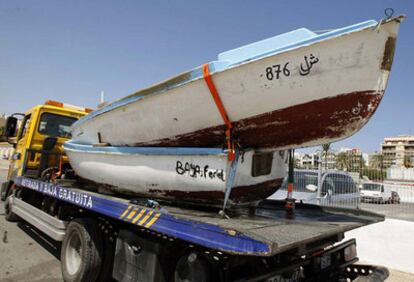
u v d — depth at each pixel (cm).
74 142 543
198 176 345
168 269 325
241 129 340
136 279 347
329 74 289
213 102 336
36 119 701
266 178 373
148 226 317
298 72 295
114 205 373
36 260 538
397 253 624
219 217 330
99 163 470
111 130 454
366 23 267
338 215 431
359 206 727
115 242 411
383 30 265
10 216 792
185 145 386
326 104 304
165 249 328
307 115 315
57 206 534
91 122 489
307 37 293
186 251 313
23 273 480
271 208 471
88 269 405
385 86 289
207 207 374
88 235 415
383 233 651
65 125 743
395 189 711
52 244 632
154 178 391
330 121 314
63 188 500
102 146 467
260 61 302
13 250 582
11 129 784
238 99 324
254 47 314
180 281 302
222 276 279
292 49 289
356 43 274
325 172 790
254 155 356
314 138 336
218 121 345
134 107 403
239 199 357
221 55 333
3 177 1942
